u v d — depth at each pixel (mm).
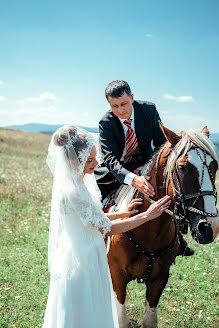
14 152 26109
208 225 2779
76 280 2824
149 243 3496
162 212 3193
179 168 2898
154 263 3596
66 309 2781
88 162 2939
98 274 2900
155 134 3975
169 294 5246
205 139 2910
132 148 3896
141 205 3525
